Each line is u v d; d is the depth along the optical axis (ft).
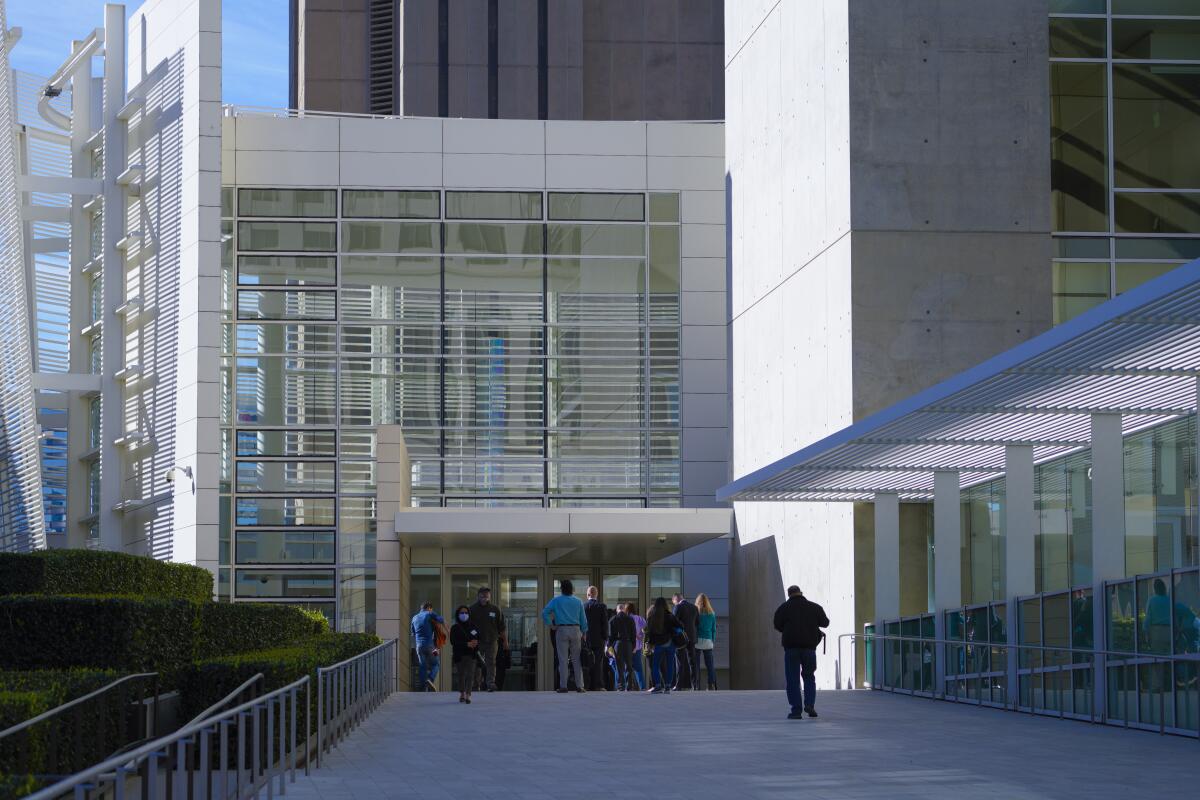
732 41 117.19
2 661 50.24
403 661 108.06
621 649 90.79
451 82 183.62
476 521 105.70
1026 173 86.84
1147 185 87.76
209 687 46.91
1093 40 88.74
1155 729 53.47
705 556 125.29
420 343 123.85
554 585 123.34
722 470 124.57
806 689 59.77
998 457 72.08
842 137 88.12
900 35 87.45
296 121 125.08
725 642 124.77
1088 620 58.75
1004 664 65.36
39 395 136.77
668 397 125.08
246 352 121.90
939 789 37.96
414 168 125.49
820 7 92.68
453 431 123.13
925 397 58.95
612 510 106.42
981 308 85.97
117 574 63.05
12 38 122.83
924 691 73.36
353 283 123.85
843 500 85.20
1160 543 71.15
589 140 127.03
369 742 51.39
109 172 124.88
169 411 115.55
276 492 120.26
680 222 126.72
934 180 86.63
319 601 119.03
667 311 125.90
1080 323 47.42
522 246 125.70
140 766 26.53
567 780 40.29
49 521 135.54
